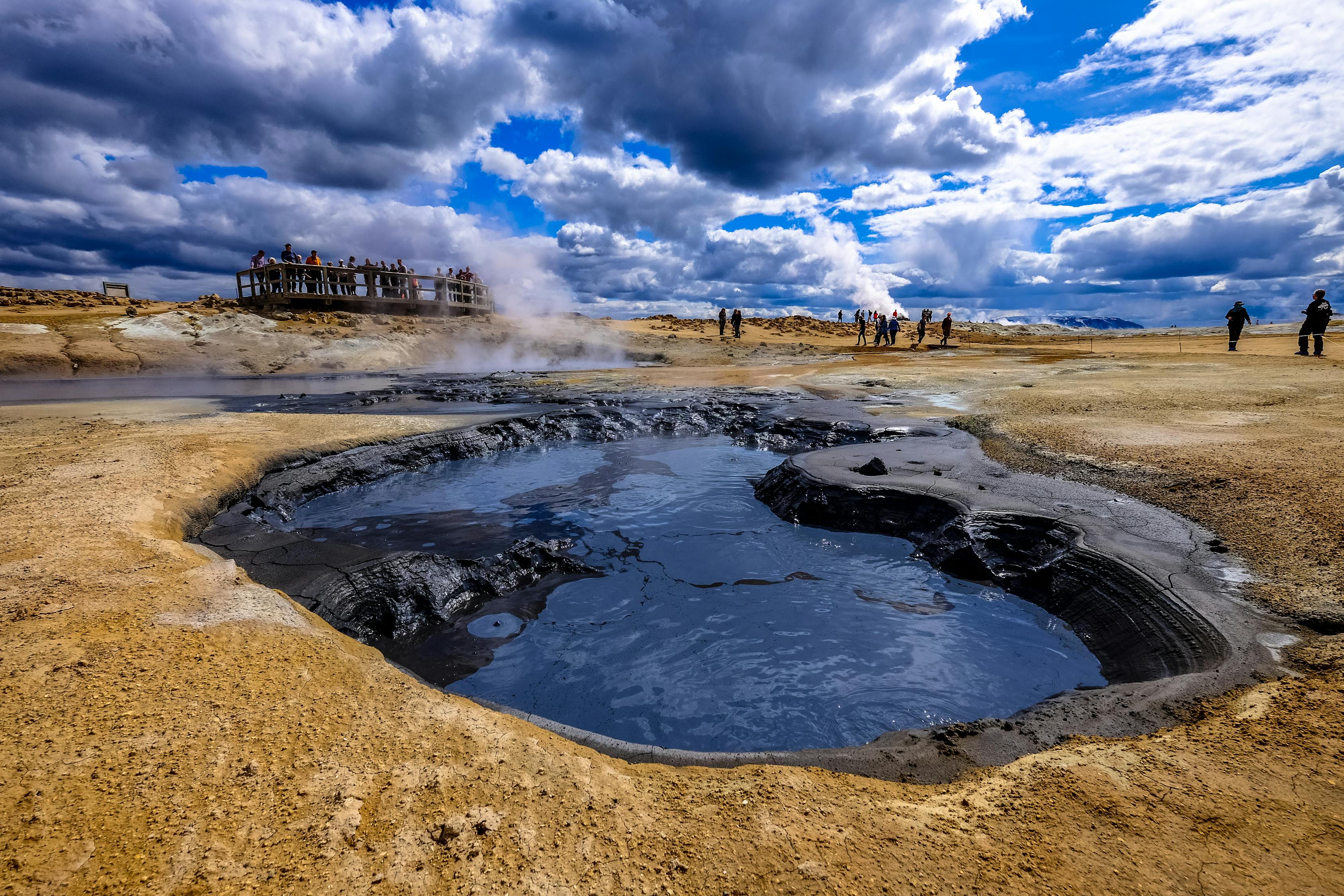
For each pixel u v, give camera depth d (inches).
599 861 71.5
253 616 128.2
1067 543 197.3
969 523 226.2
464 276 1146.0
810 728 138.4
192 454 278.8
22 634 113.8
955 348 1170.0
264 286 960.3
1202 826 76.5
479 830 74.4
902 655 169.3
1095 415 367.2
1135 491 229.9
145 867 66.1
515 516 283.9
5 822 70.7
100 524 179.6
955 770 101.1
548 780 85.4
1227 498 206.1
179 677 103.6
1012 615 189.9
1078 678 153.3
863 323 1322.6
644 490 327.9
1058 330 1825.8
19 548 157.8
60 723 89.0
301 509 284.2
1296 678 113.7
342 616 176.4
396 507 294.5
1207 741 95.5
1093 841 74.9
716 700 150.6
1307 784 83.0
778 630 185.8
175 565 152.5
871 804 84.4
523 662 170.2
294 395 570.3
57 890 62.6
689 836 76.5
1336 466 219.6
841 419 429.7
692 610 199.2
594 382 697.6
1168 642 143.9
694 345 1138.0
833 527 265.4
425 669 167.8
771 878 69.6
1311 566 155.6
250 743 88.1
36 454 272.2
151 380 669.3
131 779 78.9
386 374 783.1
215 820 73.2
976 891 67.7
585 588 216.1
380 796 79.4
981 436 348.2
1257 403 364.2
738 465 381.4
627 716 144.6
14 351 644.7
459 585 207.3
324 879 66.2
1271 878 68.2
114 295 1007.0
